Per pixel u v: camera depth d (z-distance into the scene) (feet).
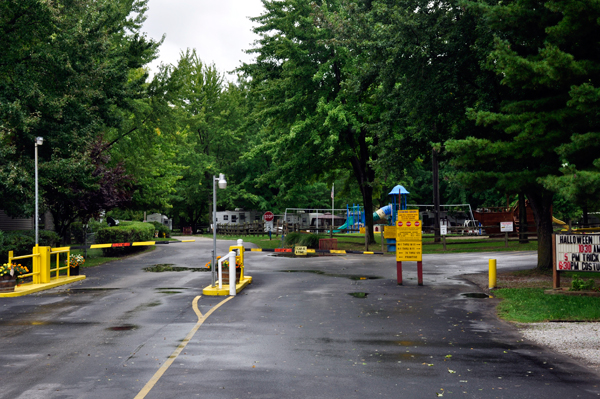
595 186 38.37
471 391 20.94
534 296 44.06
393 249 100.07
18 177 67.15
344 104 105.19
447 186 199.00
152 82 114.21
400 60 61.26
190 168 215.31
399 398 20.11
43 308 42.04
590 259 44.91
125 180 102.94
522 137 46.62
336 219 213.46
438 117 68.13
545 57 44.83
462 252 96.37
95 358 26.08
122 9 113.60
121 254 100.53
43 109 74.43
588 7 42.39
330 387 21.40
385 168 74.69
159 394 20.51
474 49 57.06
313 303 43.06
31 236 72.43
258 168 220.43
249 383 21.89
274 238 162.71
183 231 232.32
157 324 34.60
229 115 223.71
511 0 51.47
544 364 24.88
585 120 44.83
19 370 24.11
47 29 74.79
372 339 30.14
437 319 36.19
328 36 103.60
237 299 45.37
